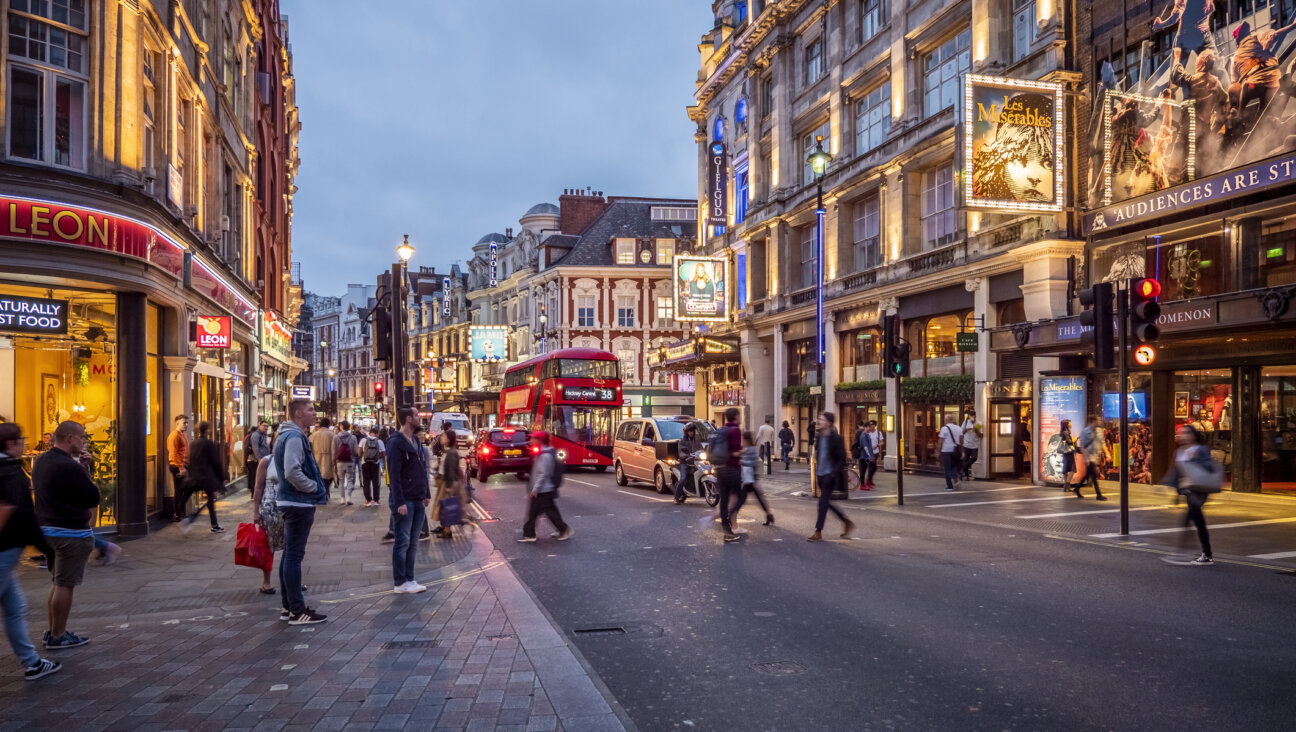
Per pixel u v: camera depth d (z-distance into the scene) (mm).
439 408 84000
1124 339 12195
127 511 13055
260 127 29781
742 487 12477
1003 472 22781
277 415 35125
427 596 8516
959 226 24328
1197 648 6348
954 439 20266
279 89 35844
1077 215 20609
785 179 35375
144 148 14125
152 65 14586
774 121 36438
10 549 5758
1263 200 16328
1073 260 20562
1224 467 17562
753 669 6008
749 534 12828
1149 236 18562
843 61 31109
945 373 25875
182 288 15430
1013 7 22984
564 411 29703
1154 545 11219
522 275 67188
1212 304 15891
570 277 60469
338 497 20500
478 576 9672
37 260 11508
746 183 39812
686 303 38438
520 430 26438
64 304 12617
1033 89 20188
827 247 32031
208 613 7785
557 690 5461
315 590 8891
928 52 26703
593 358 30312
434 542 12586
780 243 35875
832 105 31734
